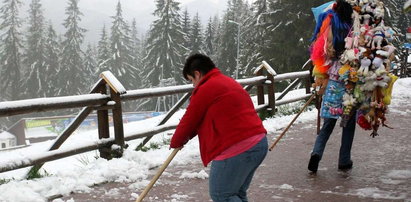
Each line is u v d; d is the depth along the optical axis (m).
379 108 4.71
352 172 4.94
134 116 41.06
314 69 4.95
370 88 4.59
